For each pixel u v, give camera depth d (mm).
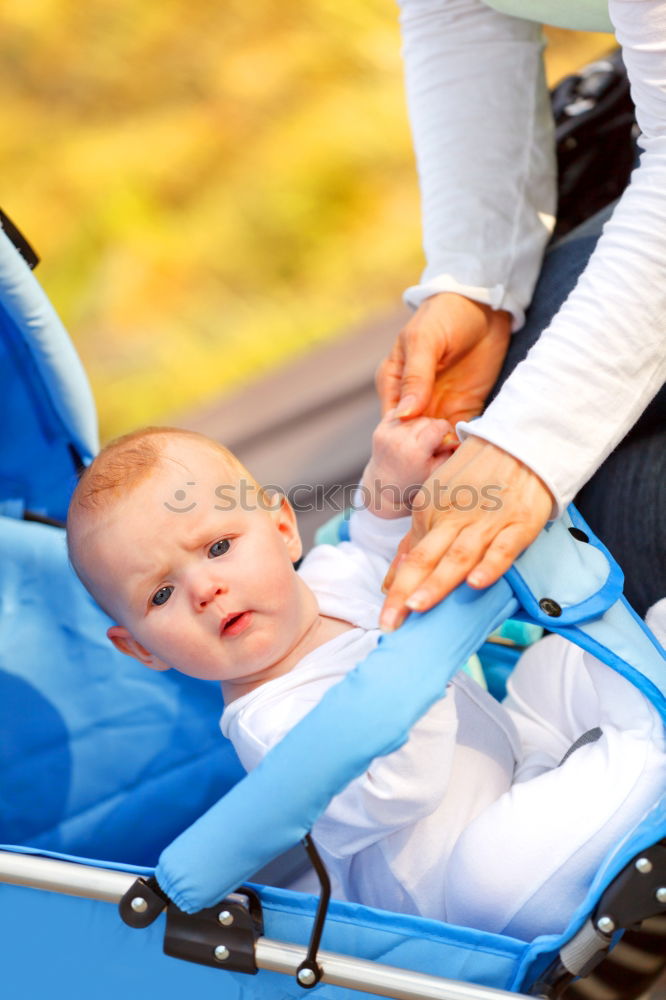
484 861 1325
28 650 1763
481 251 1767
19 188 3953
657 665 1312
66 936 1230
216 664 1438
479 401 1783
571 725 1589
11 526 1833
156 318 3590
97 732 1741
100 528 1451
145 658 1568
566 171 2014
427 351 1682
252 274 3689
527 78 1817
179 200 3926
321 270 3688
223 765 1775
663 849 1147
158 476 1465
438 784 1329
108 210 3891
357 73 4316
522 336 1798
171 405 3281
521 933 1335
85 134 4156
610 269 1304
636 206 1314
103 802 1716
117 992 1234
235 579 1430
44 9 4555
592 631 1293
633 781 1294
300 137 4086
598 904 1165
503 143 1801
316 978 1162
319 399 3195
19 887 1232
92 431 1836
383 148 4047
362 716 1112
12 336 1722
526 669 1671
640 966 1183
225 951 1171
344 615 1562
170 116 4195
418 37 1826
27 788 1690
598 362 1280
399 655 1154
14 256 1633
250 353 3432
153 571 1430
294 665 1504
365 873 1465
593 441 1289
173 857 1141
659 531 1569
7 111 4215
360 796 1315
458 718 1497
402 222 3811
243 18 4543
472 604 1210
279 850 1122
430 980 1161
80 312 3625
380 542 1666
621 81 2021
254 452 3047
